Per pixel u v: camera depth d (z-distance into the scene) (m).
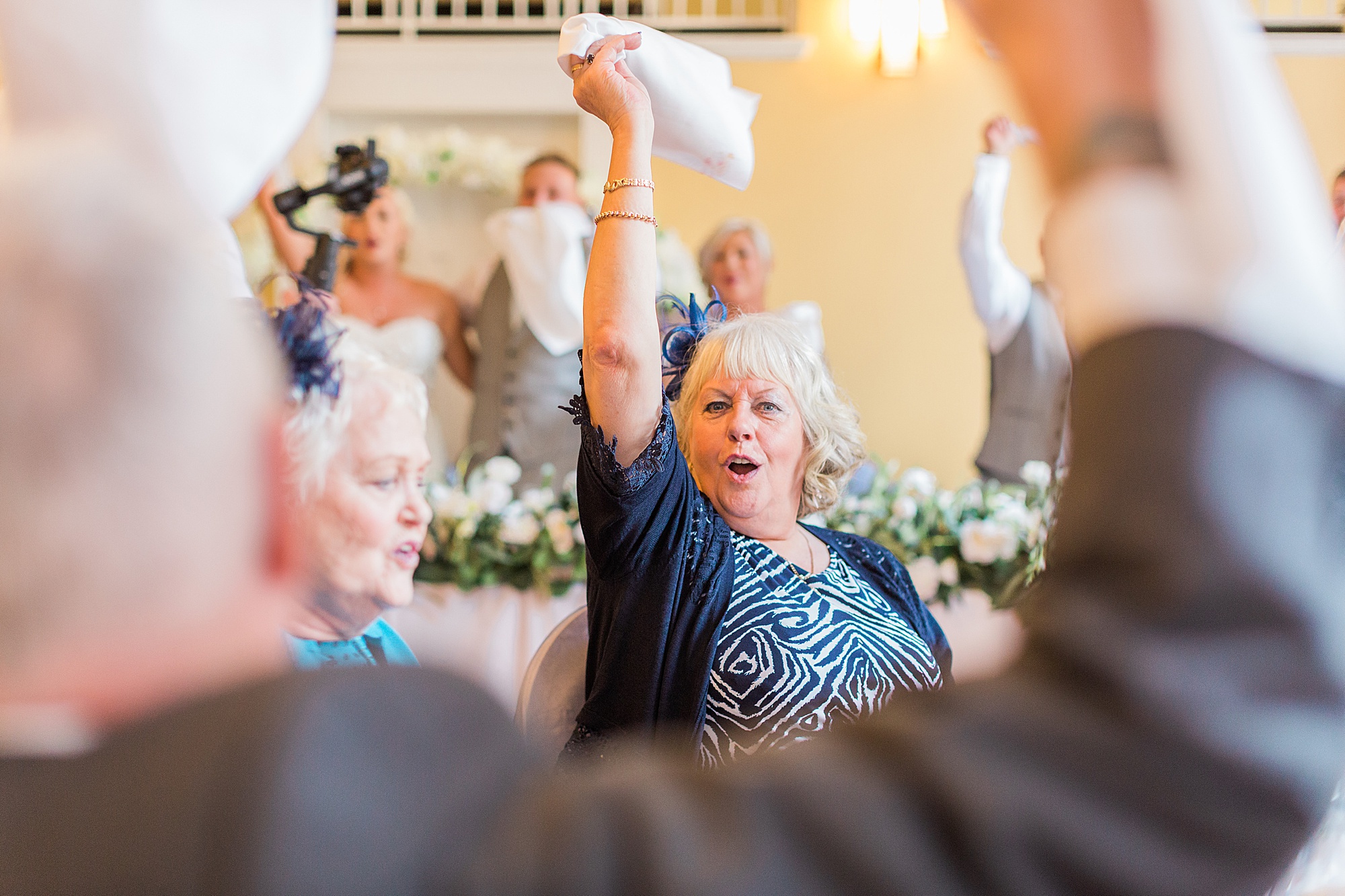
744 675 1.45
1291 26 5.40
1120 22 0.42
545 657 1.72
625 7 5.54
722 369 1.70
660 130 1.55
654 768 0.45
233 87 0.69
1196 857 0.37
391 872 0.38
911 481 3.22
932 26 5.38
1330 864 1.09
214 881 0.36
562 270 4.20
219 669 0.39
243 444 0.38
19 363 0.35
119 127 0.50
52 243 0.36
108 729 0.38
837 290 5.47
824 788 0.41
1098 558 0.39
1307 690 0.37
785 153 5.46
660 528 1.48
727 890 0.39
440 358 4.59
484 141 5.17
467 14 5.84
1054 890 0.38
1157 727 0.37
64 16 0.55
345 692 0.40
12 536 0.35
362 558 1.12
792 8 5.52
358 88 5.33
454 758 0.41
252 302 0.87
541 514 2.93
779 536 1.67
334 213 4.33
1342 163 5.25
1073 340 0.42
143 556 0.36
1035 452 4.29
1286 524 0.38
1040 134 0.43
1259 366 0.39
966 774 0.39
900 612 1.71
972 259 4.27
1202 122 0.40
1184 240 0.40
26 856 0.36
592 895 0.39
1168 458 0.38
